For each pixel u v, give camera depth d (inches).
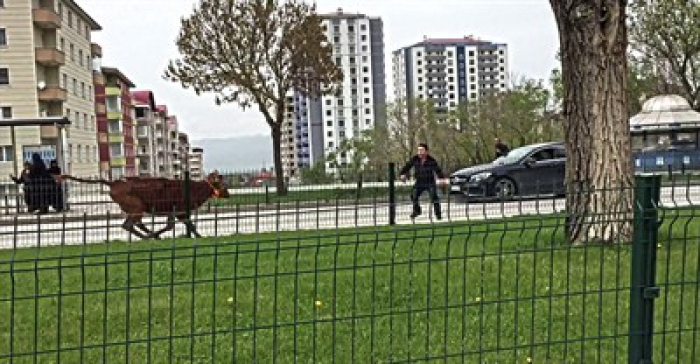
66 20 2032.5
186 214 511.2
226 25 1053.2
